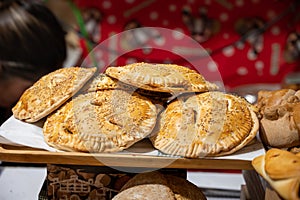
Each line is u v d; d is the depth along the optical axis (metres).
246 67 1.77
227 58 1.76
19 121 1.02
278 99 1.02
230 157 0.93
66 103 1.00
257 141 0.99
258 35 1.72
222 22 1.70
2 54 1.61
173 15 1.69
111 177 1.00
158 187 0.95
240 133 0.95
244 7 1.68
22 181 1.21
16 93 1.63
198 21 1.70
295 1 1.67
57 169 1.01
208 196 1.19
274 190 0.87
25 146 0.96
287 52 1.74
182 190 0.98
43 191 1.08
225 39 1.73
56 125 0.97
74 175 1.01
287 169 0.84
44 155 0.94
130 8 1.68
